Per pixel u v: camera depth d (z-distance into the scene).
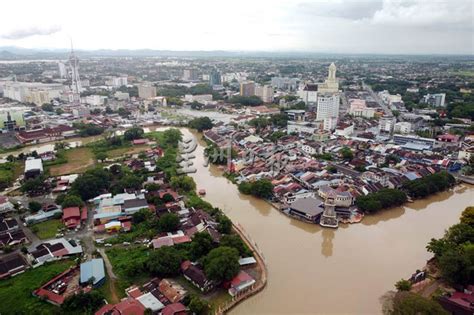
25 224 154.12
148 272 118.19
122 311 96.00
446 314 87.38
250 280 113.44
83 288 109.62
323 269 124.69
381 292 112.50
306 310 104.94
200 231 140.12
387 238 146.88
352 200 173.12
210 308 103.00
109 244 136.50
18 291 108.88
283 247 139.62
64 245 132.88
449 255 112.12
